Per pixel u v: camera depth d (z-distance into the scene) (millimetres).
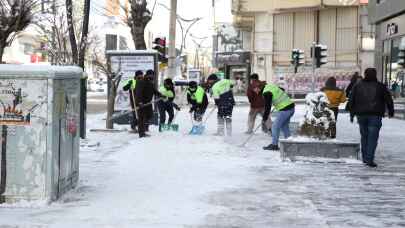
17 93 7293
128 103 18969
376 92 11109
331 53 48562
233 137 16156
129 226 6477
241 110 31031
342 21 48094
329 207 7609
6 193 7348
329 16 48594
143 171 10250
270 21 51281
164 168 10609
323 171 10531
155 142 14688
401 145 15078
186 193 8344
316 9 48438
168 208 7387
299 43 50000
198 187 8812
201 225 6570
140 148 13445
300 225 6648
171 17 26219
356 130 18984
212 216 7008
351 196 8344
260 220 6848
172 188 8719
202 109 16984
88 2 15578
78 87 8594
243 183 9203
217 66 61125
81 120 14125
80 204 7547
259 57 52062
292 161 11602
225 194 8320
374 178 9875
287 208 7504
